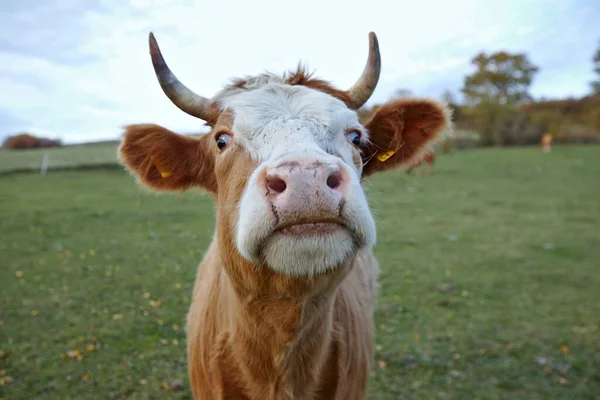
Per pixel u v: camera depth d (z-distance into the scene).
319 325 2.64
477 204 15.08
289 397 2.68
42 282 7.75
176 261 8.98
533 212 13.68
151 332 5.99
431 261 8.95
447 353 5.46
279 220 1.94
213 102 2.89
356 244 2.11
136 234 11.17
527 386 4.83
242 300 2.57
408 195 17.02
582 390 4.75
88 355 5.41
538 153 36.25
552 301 6.98
